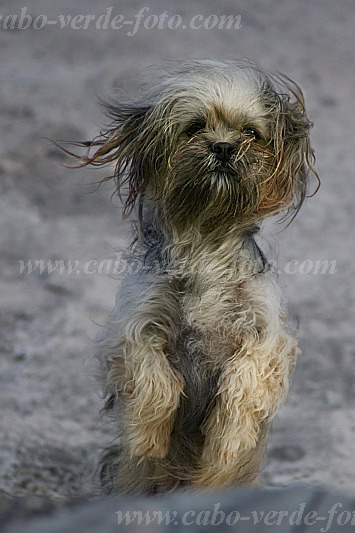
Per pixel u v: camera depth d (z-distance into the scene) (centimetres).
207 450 945
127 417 946
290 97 1033
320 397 1490
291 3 3553
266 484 1238
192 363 948
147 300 941
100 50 3047
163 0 3497
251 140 938
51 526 498
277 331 948
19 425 1365
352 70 3011
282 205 976
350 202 2220
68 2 3456
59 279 1845
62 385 1490
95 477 1088
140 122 1001
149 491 988
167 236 955
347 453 1341
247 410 932
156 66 1091
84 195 2169
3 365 1552
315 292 1831
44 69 2888
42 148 2344
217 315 941
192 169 924
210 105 937
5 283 1828
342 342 1644
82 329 1666
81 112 2552
